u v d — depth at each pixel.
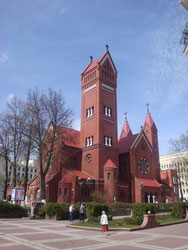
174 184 75.56
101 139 55.88
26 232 20.23
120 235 18.97
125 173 61.41
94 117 58.41
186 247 14.02
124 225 24.33
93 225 24.58
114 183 51.97
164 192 67.44
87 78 64.50
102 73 61.81
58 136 48.25
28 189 57.50
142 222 24.95
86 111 61.94
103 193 50.97
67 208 34.28
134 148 63.03
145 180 62.16
